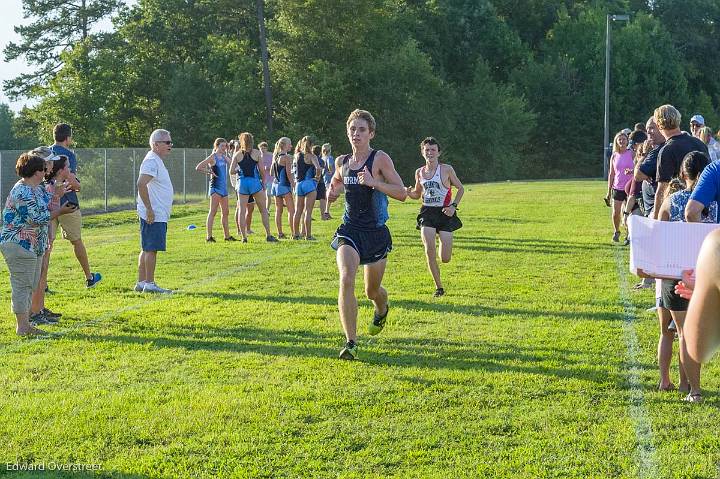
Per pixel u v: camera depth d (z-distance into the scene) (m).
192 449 4.95
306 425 5.34
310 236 16.23
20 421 5.42
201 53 58.81
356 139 6.98
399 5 66.75
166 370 6.69
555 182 45.81
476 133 62.88
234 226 19.89
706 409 5.61
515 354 7.11
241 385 6.21
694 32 79.88
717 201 5.79
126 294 10.23
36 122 59.25
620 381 6.29
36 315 8.49
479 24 69.19
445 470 4.61
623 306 9.21
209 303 9.58
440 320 8.52
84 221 23.34
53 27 60.16
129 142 58.69
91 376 6.52
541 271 11.85
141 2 59.03
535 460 4.75
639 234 5.35
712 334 2.35
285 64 55.69
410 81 58.25
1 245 7.88
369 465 4.70
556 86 68.62
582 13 72.31
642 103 68.81
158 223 10.34
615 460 4.74
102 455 4.87
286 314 8.88
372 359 6.95
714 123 71.50
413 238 16.20
